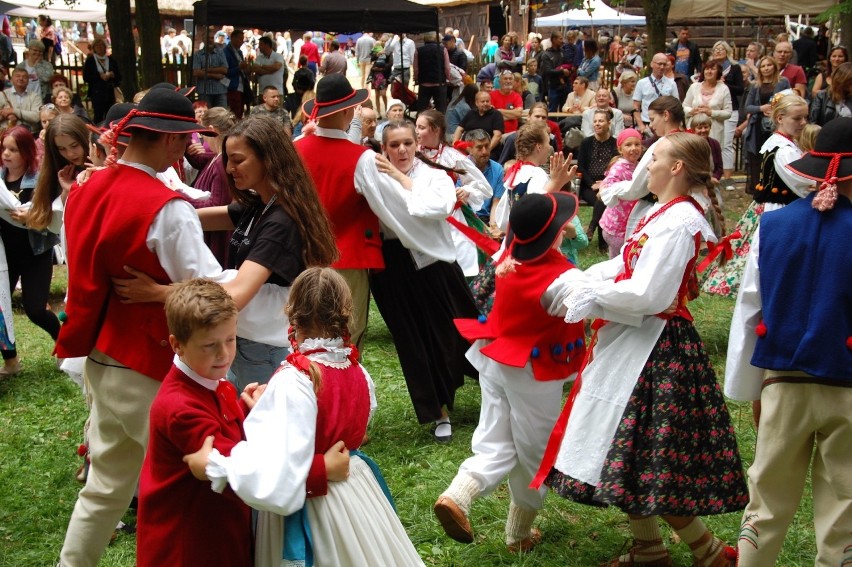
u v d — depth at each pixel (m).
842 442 3.14
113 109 4.61
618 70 18.27
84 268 3.21
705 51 19.36
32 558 3.89
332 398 2.68
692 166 3.44
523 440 3.67
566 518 4.18
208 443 2.51
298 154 3.54
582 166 10.12
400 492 4.43
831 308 3.10
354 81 24.53
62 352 3.29
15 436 5.25
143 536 2.64
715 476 3.38
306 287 2.72
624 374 3.42
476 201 6.54
